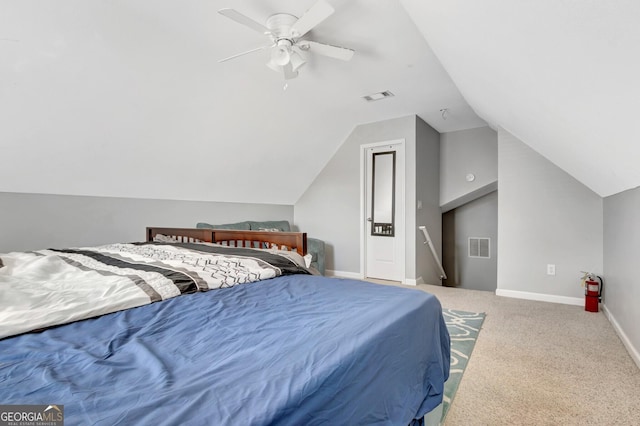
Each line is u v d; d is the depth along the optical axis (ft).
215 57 8.61
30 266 5.09
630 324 7.06
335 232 16.05
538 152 11.10
